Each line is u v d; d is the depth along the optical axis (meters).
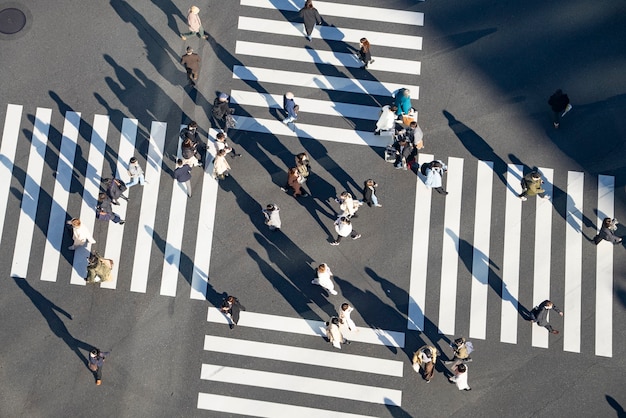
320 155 19.94
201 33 20.55
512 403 17.81
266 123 20.23
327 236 19.27
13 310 18.64
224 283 18.86
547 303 17.25
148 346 18.41
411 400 17.91
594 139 19.88
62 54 20.77
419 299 18.67
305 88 20.52
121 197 19.22
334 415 17.84
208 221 19.38
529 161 19.75
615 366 17.98
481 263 18.92
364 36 20.91
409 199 19.47
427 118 20.16
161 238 19.25
